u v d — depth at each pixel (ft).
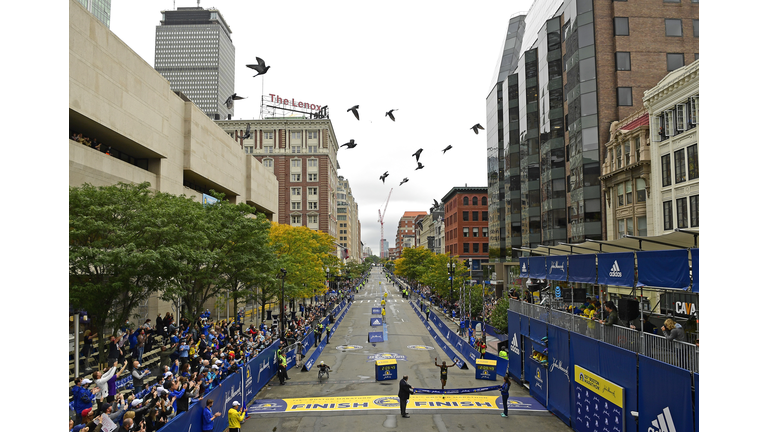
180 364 62.28
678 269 41.52
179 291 64.95
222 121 357.82
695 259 38.73
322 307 171.12
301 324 123.24
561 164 152.56
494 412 63.26
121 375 56.90
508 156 201.36
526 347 78.48
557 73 154.61
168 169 116.26
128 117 96.48
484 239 309.63
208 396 48.34
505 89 206.59
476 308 165.37
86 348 58.29
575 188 132.26
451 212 335.06
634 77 125.90
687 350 38.01
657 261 44.75
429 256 305.94
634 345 46.37
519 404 67.46
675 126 89.15
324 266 187.42
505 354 84.12
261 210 207.10
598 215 123.54
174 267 61.98
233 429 51.29
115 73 91.91
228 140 159.02
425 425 56.70
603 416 50.67
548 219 157.17
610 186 115.65
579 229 128.88
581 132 128.47
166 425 38.47
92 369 59.26
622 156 109.19
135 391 51.78
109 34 90.17
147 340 70.49
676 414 39.04
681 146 86.63
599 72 126.31
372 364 94.48
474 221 311.06
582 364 56.29
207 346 65.87
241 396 60.80
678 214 87.45
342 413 61.11
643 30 127.65
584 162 126.93
